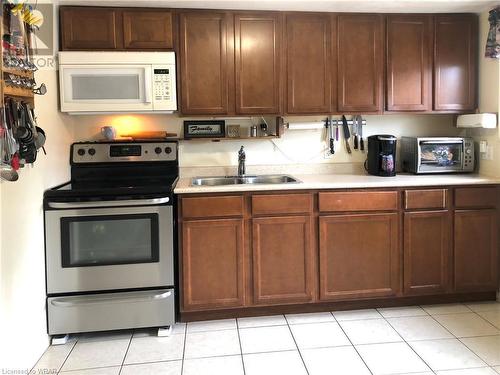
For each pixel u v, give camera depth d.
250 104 2.85
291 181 2.78
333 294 2.69
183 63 2.76
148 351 2.29
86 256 2.40
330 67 2.90
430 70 2.98
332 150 3.22
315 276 2.67
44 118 2.34
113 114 2.96
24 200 2.06
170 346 2.34
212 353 2.25
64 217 2.35
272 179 3.14
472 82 3.02
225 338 2.41
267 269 2.62
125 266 2.44
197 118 3.05
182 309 2.57
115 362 2.18
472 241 2.79
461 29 2.98
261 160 3.20
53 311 2.36
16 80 1.85
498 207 2.80
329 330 2.49
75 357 2.24
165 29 2.71
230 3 2.67
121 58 2.65
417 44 2.96
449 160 3.03
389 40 2.93
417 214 2.72
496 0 2.69
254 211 2.57
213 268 2.57
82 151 2.86
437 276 2.77
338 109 2.93
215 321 2.64
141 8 2.70
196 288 2.57
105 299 2.41
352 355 2.20
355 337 2.39
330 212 2.65
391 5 2.77
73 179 2.84
